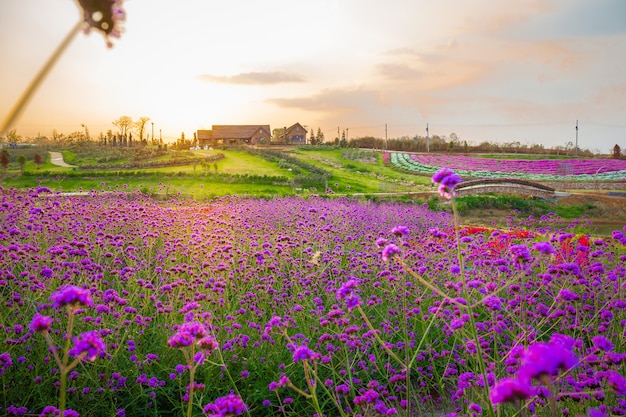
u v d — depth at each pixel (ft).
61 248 25.25
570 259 28.63
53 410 11.87
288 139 426.10
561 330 20.48
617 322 19.06
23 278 22.35
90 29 2.93
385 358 20.66
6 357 15.29
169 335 19.49
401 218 69.05
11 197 47.62
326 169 224.12
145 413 16.39
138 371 17.66
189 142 408.67
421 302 22.63
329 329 19.42
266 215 59.98
